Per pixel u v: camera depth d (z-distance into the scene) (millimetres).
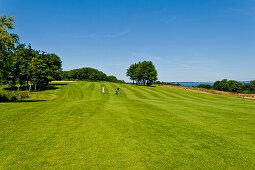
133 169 4875
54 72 52125
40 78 40656
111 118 11328
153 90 44781
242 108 16234
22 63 36281
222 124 9742
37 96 29344
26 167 4930
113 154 5832
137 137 7539
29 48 40156
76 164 5137
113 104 18531
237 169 4914
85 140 7145
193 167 5008
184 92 43375
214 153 5945
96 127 9102
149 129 8742
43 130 8422
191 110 14508
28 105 16500
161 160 5418
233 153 5949
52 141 6980
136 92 38750
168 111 13961
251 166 5062
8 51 20391
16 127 8773
